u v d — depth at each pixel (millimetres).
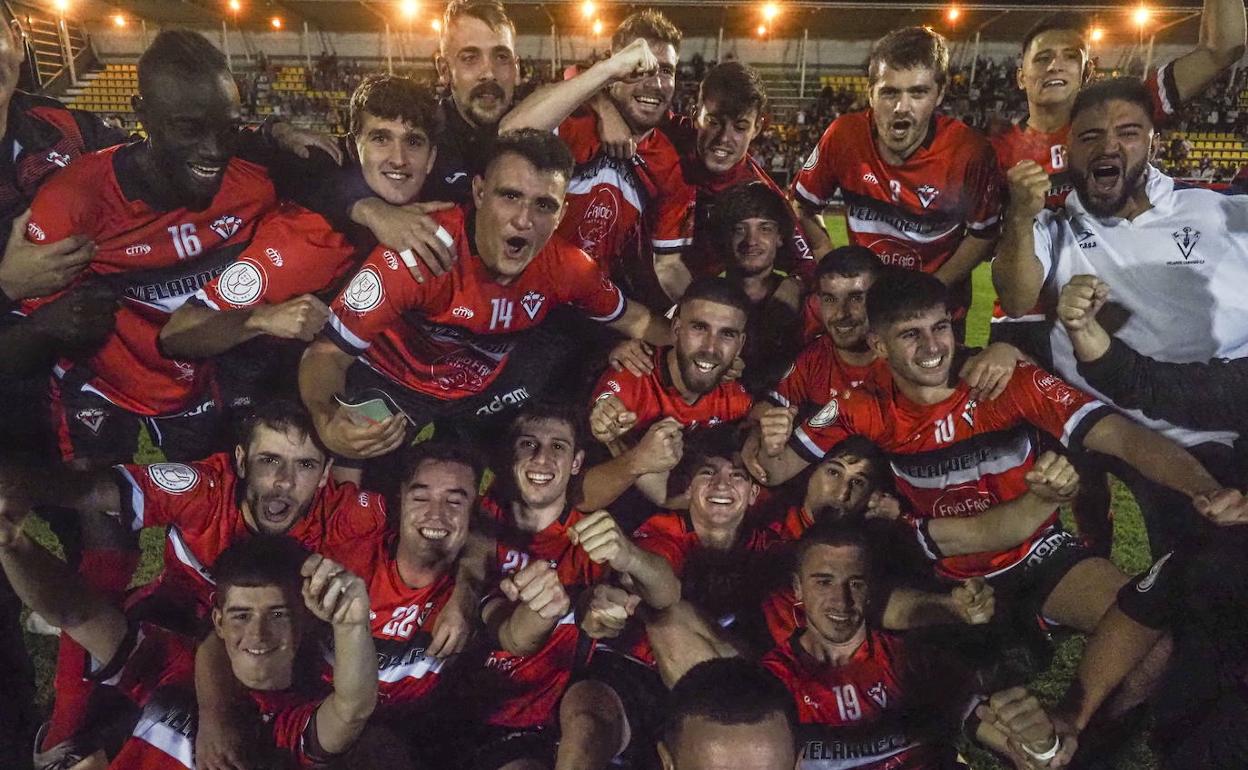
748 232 2082
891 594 1825
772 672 1742
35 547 1653
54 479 1750
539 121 1903
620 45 2104
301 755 1612
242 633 1692
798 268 2189
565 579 1898
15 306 1912
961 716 1697
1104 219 2061
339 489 1895
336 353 1909
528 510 1913
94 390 1979
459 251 1865
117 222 1865
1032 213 1938
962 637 1832
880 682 1715
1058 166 2068
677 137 2164
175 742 1646
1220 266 2023
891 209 2109
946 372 1888
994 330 2170
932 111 1995
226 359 2018
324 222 1928
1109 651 1701
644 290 2293
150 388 2008
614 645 1818
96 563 1828
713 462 1937
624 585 1854
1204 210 2023
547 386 2096
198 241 1903
